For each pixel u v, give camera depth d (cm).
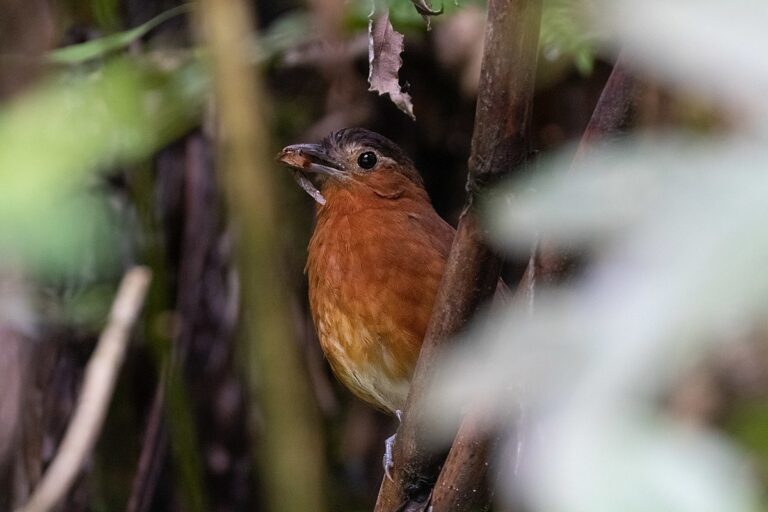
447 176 1010
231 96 609
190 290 868
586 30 708
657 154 177
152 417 832
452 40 910
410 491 523
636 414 159
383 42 519
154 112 738
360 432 1001
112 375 467
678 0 164
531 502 165
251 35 838
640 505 158
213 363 873
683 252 160
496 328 205
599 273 176
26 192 386
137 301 487
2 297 764
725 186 165
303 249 965
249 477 891
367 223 686
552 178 184
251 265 633
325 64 880
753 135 167
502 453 459
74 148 418
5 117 429
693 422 608
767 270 154
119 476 902
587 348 164
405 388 671
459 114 979
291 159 727
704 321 155
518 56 390
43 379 815
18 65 730
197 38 791
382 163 714
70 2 764
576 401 162
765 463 339
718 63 161
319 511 676
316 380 934
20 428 815
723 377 612
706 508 162
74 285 775
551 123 920
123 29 856
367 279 664
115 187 772
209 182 866
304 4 885
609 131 390
